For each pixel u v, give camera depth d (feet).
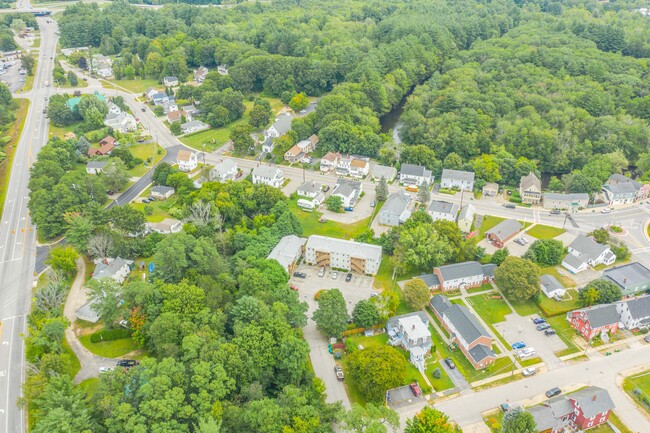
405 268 461.37
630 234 531.50
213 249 432.25
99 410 282.56
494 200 605.73
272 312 363.56
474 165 644.27
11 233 518.37
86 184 562.66
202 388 295.89
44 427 260.83
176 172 619.67
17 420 317.22
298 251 477.36
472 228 544.21
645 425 322.14
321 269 474.90
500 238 510.17
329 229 544.62
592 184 595.06
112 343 374.63
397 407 336.29
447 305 412.57
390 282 458.50
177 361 323.16
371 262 462.60
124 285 397.19
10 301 422.41
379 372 327.67
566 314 417.90
